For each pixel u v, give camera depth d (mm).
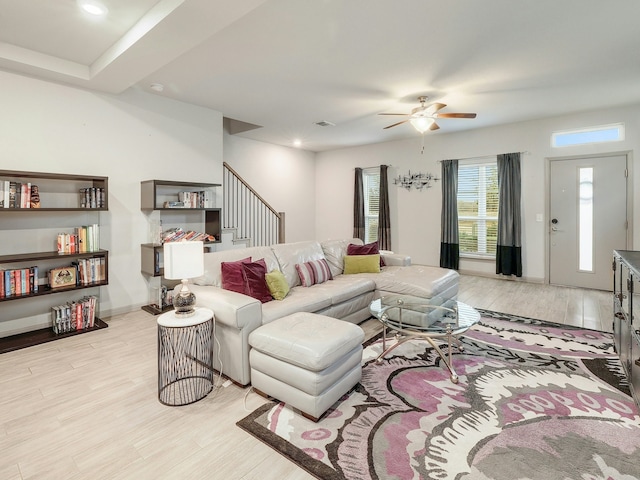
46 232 3457
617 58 3264
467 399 2189
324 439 1824
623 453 1689
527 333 3344
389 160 7121
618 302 2707
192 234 4332
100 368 2643
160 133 4301
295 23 2646
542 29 2744
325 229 8328
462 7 2443
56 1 2369
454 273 4082
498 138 5801
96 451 1746
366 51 3111
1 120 3154
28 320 3371
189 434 1878
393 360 2770
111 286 3922
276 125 5762
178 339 2617
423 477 1557
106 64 3107
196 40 2623
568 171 5254
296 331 2174
